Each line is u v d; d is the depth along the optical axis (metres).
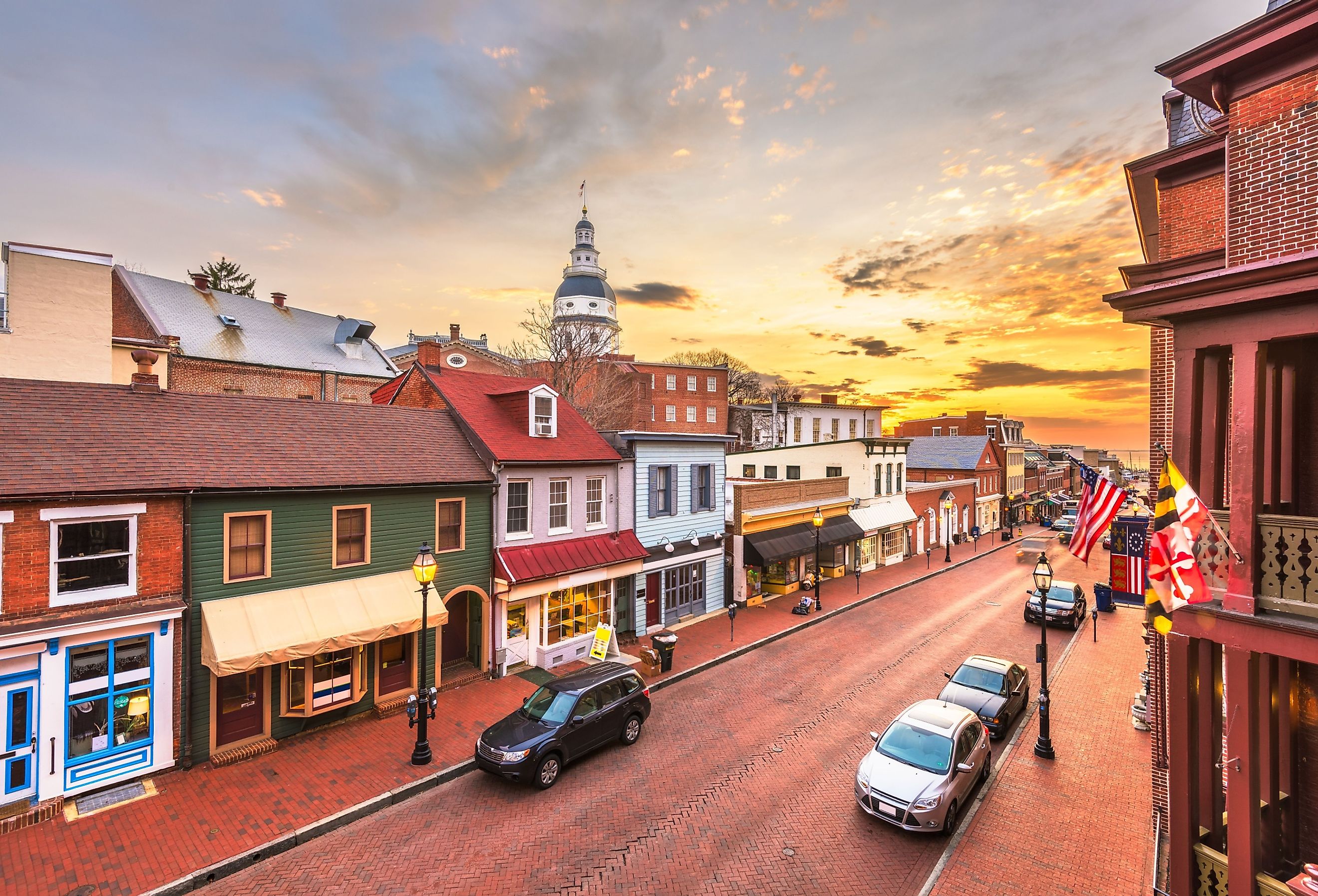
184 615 11.80
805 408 54.12
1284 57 6.89
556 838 10.20
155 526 11.63
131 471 11.60
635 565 20.33
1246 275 6.23
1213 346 6.85
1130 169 11.14
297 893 8.88
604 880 9.20
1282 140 6.93
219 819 10.34
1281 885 6.10
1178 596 6.40
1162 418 11.76
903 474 39.12
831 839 10.24
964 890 9.00
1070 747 13.66
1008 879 9.24
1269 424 7.30
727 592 25.78
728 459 41.91
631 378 52.44
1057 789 11.85
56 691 10.51
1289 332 6.20
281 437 14.42
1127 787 11.91
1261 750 6.74
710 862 9.63
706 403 57.50
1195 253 9.85
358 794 11.17
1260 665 6.68
